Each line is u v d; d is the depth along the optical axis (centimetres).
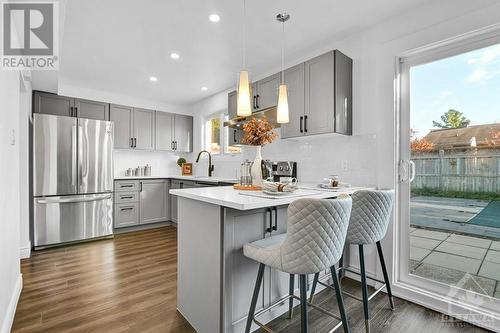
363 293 171
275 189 177
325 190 205
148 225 444
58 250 325
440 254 208
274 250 132
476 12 181
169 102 521
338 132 242
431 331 171
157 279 240
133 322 175
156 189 450
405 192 225
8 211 167
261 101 318
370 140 244
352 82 259
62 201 340
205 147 509
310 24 240
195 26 242
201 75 369
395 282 222
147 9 215
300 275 126
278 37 263
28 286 224
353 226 170
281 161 317
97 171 371
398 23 225
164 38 264
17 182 202
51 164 335
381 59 233
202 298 164
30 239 323
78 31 250
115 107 434
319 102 251
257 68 344
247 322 149
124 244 351
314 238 121
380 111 234
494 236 185
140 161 495
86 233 360
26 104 302
